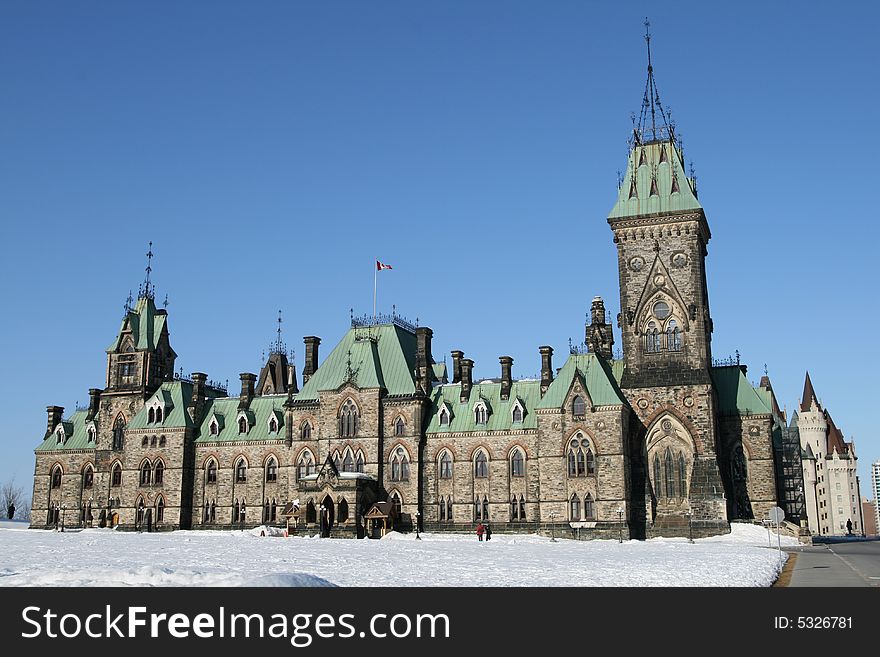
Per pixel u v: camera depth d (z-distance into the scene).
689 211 113.75
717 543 96.94
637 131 121.06
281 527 122.44
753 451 111.38
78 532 124.50
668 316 112.69
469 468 114.62
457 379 127.06
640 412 110.94
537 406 110.38
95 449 137.50
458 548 79.75
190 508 129.75
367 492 113.38
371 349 123.25
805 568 60.12
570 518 106.38
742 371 115.25
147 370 137.00
